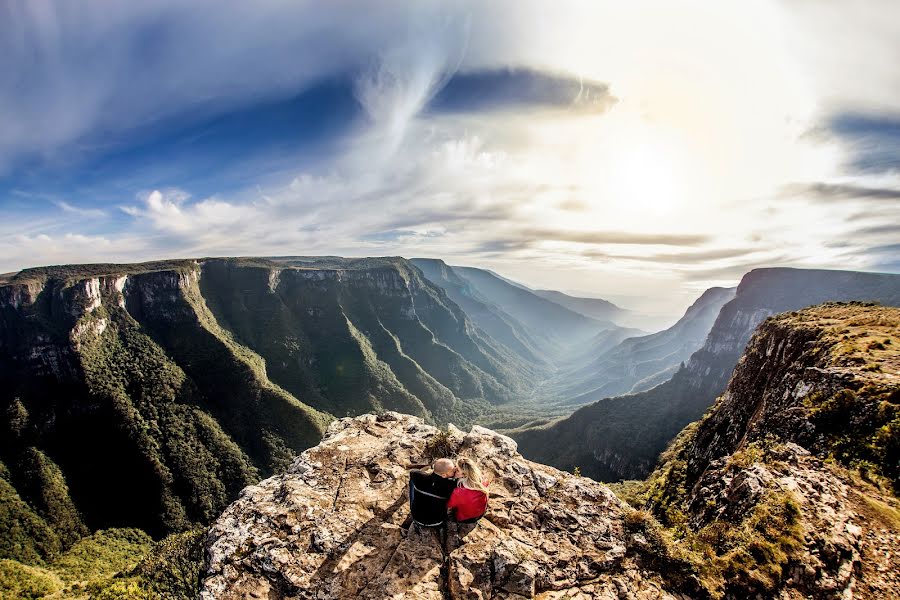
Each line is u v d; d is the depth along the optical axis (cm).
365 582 666
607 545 766
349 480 941
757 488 1058
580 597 657
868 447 1342
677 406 15638
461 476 809
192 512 12925
